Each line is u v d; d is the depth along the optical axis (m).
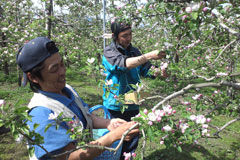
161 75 1.85
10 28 4.62
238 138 3.96
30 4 6.35
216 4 1.02
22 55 0.95
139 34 3.84
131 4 1.78
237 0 1.23
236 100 2.27
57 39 4.80
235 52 3.09
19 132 0.86
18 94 6.57
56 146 0.95
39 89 1.04
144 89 1.97
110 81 1.56
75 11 7.76
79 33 6.47
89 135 1.24
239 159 3.25
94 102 6.12
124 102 1.62
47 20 5.25
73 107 1.14
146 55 1.65
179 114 3.95
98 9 8.31
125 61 1.81
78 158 0.99
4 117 0.86
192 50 2.46
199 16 1.09
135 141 2.03
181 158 3.25
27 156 3.26
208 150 3.49
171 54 1.63
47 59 0.94
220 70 2.78
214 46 2.72
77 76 10.07
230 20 2.02
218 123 4.61
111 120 1.43
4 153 3.30
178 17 1.13
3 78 8.32
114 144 1.42
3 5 5.93
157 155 3.29
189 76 2.04
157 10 1.63
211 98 2.28
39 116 0.97
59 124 0.98
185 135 1.26
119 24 2.00
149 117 1.13
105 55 2.05
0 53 5.09
